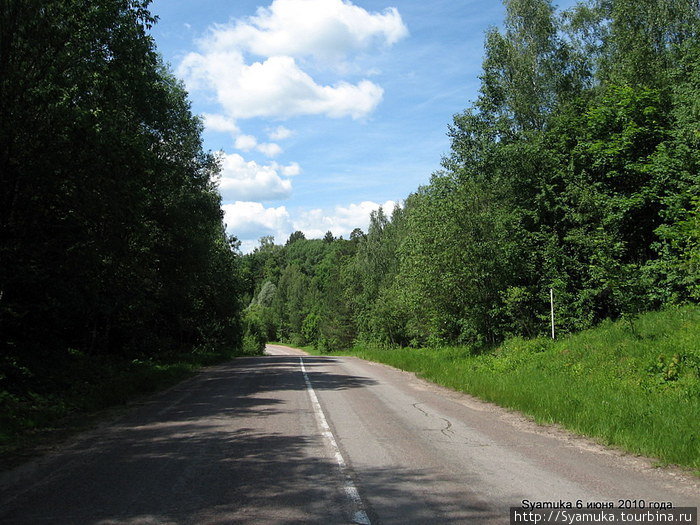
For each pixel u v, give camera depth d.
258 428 8.43
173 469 5.96
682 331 13.05
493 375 14.61
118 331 22.59
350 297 64.19
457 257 20.41
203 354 30.34
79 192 12.38
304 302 101.62
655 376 10.67
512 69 25.17
